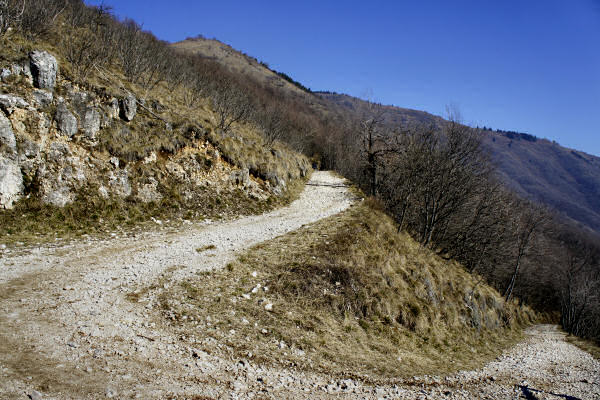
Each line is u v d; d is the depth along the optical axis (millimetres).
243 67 141125
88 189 17578
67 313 8352
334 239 17516
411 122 38156
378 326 13305
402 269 18141
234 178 26156
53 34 23172
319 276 13914
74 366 6207
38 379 5570
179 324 9039
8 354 6141
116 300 9602
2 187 14695
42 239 14000
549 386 13211
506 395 10844
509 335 25906
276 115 47688
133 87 24406
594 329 51000
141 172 20406
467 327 19719
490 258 37250
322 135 72688
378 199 32219
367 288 14680
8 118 15664
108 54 26188
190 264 13234
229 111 33156
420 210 31797
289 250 15938
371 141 37062
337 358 9977
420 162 27594
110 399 5469
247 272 13266
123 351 7137
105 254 13406
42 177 16188
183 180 22516
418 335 14711
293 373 8281
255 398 6629
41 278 10383
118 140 20000
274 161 31844
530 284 47656
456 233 33219
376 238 19797
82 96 19109
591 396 12586
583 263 52750
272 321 10633
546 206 44188
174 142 22984
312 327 11156
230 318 10047
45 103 17266
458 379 11539
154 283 11109
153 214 19453
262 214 24922
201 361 7520
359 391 8258
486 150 33469
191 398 6047
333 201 31797
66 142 17703
